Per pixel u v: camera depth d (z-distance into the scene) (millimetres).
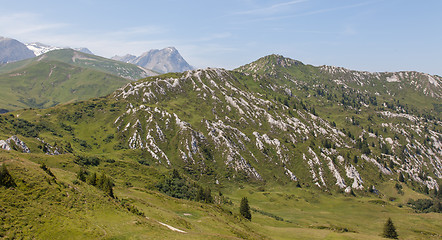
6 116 190375
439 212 188000
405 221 158250
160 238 48312
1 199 43688
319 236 94062
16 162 56312
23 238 38281
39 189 50781
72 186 58594
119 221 51625
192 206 92688
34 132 178500
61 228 42875
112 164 146250
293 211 168500
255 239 74125
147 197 87688
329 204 191125
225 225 79000
